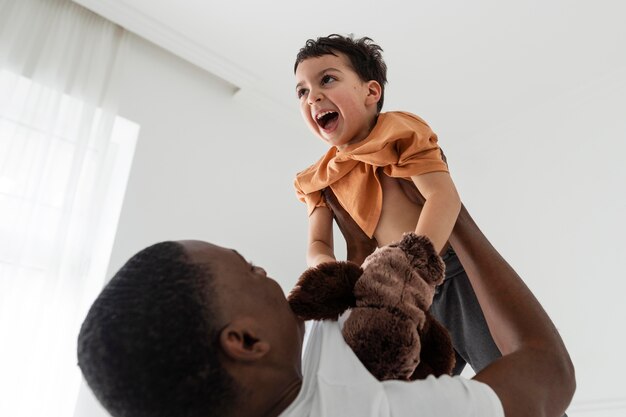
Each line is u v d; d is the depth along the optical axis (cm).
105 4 229
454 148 310
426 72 264
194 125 254
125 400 45
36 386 173
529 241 257
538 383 49
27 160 197
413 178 90
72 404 178
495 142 295
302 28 244
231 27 244
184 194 236
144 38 251
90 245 200
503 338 57
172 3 232
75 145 210
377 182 95
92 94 222
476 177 295
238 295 49
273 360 49
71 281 191
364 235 100
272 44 252
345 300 57
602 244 230
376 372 50
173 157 240
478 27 240
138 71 246
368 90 106
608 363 208
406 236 60
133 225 214
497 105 281
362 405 44
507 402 46
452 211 81
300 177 109
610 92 256
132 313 45
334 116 104
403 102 284
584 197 246
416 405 45
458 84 270
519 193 272
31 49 214
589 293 225
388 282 54
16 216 187
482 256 63
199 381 45
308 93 106
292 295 57
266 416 49
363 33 246
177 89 256
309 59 106
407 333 50
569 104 269
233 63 261
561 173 259
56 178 202
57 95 213
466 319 88
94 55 231
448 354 59
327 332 54
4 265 180
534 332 54
